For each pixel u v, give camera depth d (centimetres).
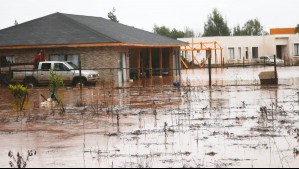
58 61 3372
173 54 4650
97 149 1059
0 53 3791
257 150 1004
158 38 4500
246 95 2234
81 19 4159
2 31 3928
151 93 2536
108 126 1384
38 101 2245
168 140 1138
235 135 1173
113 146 1088
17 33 3856
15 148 1105
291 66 6381
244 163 901
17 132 1329
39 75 3316
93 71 3353
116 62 3638
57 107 1938
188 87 2862
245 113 1573
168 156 974
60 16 4050
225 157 952
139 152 1020
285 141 1084
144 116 1576
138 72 4006
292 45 7638
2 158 1003
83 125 1420
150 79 4012
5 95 2728
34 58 3734
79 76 3200
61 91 2816
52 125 1441
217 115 1544
